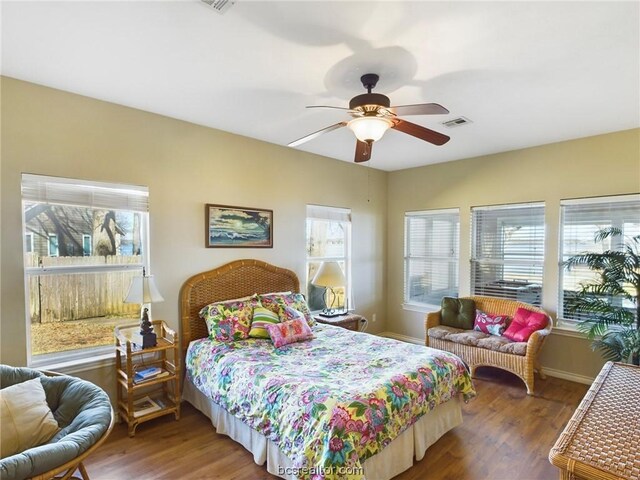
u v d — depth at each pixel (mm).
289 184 4145
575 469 1034
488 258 4461
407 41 1953
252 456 2393
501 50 2037
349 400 1933
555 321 3881
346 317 4199
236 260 3643
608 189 3547
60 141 2604
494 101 2762
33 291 2594
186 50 2072
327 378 2242
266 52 2088
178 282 3236
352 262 4934
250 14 1736
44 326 2643
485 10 1685
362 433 1851
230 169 3602
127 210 2939
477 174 4508
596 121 3207
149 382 2725
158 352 3090
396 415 2074
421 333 5090
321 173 4504
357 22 1789
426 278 5090
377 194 5312
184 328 3203
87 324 2840
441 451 2471
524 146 4039
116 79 2441
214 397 2609
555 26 1808
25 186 2471
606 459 1062
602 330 3230
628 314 3148
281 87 2551
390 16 1739
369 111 2145
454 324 4273
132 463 2312
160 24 1819
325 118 3189
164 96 2721
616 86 2496
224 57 2148
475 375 3914
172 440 2584
